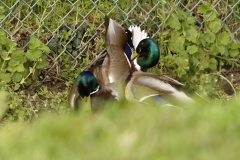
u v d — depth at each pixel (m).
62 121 7.94
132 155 6.93
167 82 10.64
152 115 8.04
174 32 11.88
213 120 7.72
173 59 11.81
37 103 11.28
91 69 11.23
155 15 12.02
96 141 7.42
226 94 12.00
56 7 11.93
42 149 7.22
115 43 11.20
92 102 10.78
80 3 12.03
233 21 12.33
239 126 7.55
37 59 11.33
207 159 6.79
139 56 11.59
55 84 11.79
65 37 11.80
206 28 12.02
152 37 12.01
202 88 11.73
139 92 10.61
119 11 12.05
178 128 7.54
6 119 10.96
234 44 12.18
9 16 11.66
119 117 8.05
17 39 11.74
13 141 7.62
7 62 11.27
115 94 10.77
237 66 12.34
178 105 10.34
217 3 12.03
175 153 6.94
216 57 12.23
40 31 11.76
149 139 7.26
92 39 11.98
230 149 6.98
